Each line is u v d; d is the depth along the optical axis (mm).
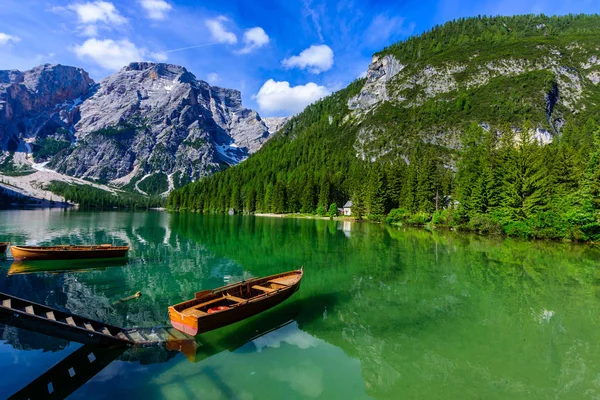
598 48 173375
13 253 26297
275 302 14836
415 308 16500
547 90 146000
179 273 23531
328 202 116250
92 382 9609
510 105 143625
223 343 12375
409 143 143375
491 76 170000
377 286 20375
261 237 45281
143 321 14445
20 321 11336
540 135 128250
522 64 169125
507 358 11570
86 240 39562
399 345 12516
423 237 46344
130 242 38594
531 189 50188
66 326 10789
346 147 181000
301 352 11844
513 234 46312
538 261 27984
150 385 9539
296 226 66250
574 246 37125
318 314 15617
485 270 24672
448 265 26375
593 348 12344
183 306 12758
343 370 10688
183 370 10414
